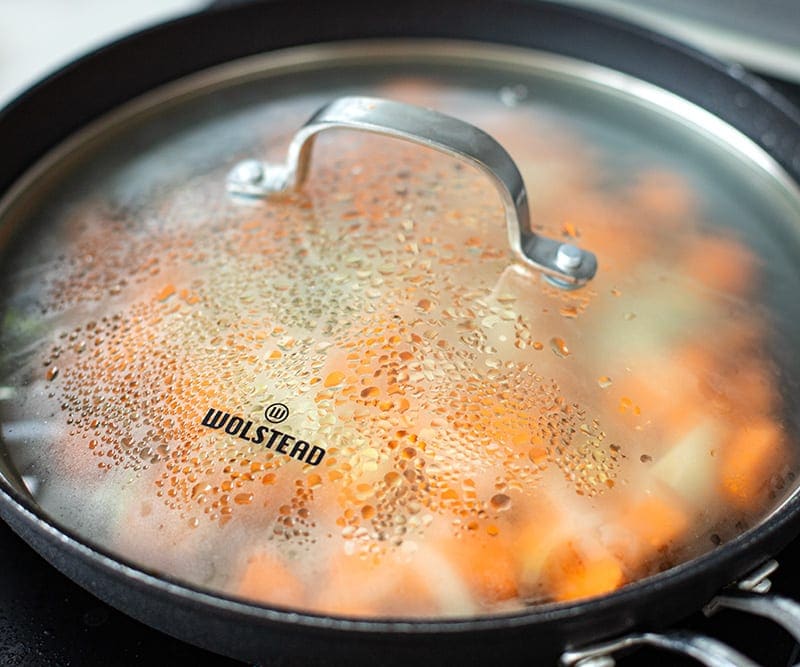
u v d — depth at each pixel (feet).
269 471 1.18
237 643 1.13
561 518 1.17
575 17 1.63
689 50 1.57
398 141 1.48
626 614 1.10
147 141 1.52
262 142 1.51
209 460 1.19
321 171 1.44
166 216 1.41
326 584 1.14
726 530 1.19
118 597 1.15
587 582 1.15
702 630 1.29
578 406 1.23
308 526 1.16
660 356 1.27
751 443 1.24
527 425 1.21
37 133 1.48
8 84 2.01
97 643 1.29
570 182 1.45
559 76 1.65
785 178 1.50
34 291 1.35
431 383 1.22
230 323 1.28
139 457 1.20
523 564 1.16
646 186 1.46
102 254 1.37
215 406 1.22
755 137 1.54
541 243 1.34
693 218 1.42
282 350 1.25
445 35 1.69
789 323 1.34
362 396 1.21
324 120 1.32
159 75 1.59
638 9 2.11
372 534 1.16
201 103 1.58
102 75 1.53
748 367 1.29
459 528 1.16
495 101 1.60
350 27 1.67
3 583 1.32
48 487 1.21
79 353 1.29
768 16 2.04
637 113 1.60
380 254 1.32
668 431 1.23
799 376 1.30
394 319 1.26
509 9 1.65
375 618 1.08
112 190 1.46
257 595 1.14
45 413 1.25
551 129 1.55
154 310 1.30
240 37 1.62
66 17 2.16
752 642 1.28
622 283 1.32
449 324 1.26
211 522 1.17
